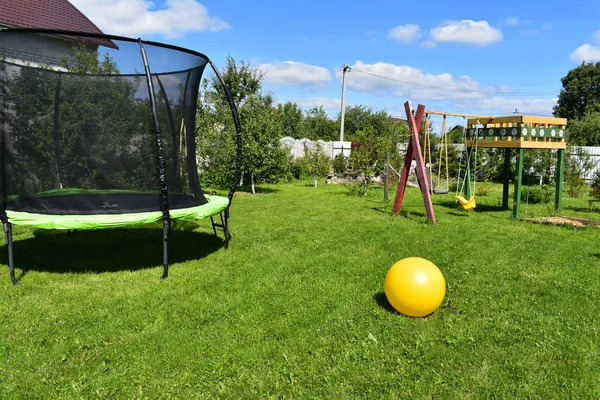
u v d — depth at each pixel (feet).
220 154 40.57
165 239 14.65
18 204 14.37
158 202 15.33
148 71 13.88
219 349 9.70
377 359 9.34
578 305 12.42
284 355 9.37
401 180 28.12
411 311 11.25
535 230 23.31
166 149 16.01
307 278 14.69
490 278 14.70
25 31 13.93
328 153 65.77
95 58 15.07
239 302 12.46
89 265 16.24
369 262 16.56
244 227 23.54
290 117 115.65
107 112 15.46
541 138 28.76
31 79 14.62
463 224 25.02
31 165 14.75
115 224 13.92
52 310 11.89
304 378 8.62
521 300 12.76
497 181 54.65
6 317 11.46
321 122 123.24
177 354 9.47
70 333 10.50
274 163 41.65
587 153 51.85
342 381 8.55
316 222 25.20
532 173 50.78
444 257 17.24
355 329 10.71
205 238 20.83
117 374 8.72
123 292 13.35
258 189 46.24
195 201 16.76
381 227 23.66
